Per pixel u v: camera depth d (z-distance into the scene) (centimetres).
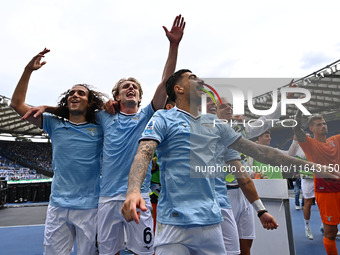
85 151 191
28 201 1234
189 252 90
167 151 92
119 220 179
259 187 190
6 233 485
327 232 200
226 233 153
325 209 198
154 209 217
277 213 185
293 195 902
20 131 2531
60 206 179
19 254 333
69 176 185
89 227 182
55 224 180
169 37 175
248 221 180
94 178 192
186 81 96
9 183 1212
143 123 195
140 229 179
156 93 191
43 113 206
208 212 88
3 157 2378
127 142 187
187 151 88
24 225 580
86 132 197
